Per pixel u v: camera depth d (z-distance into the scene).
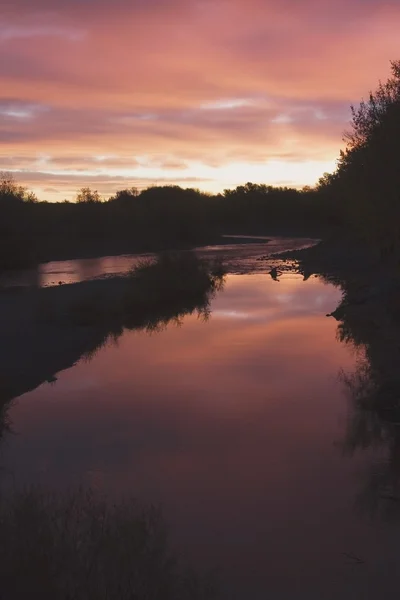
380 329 17.25
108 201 96.44
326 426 9.29
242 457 8.10
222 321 20.06
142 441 8.70
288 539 5.98
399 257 28.92
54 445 8.62
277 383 11.89
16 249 43.28
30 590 4.02
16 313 20.22
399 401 9.95
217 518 6.38
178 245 67.31
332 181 54.50
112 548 4.31
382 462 7.89
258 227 103.69
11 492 6.76
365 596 5.03
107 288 27.53
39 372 12.91
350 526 6.24
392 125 21.03
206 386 11.73
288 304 24.16
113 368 13.34
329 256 46.72
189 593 4.69
